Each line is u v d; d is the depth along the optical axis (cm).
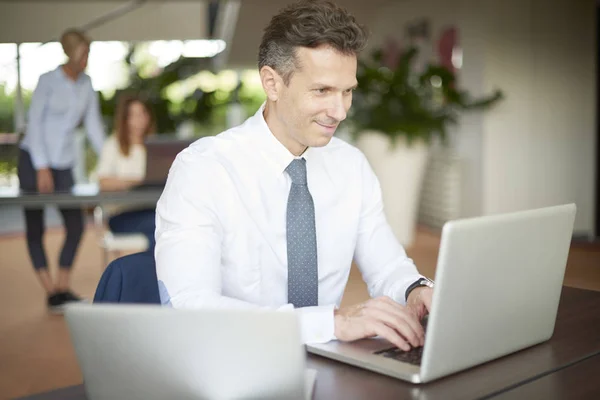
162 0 769
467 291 103
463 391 101
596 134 624
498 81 605
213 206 148
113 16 757
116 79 857
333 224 163
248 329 85
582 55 619
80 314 90
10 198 358
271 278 157
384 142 588
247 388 88
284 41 134
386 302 124
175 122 867
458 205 648
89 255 574
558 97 620
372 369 109
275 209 155
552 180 626
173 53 882
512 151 617
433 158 676
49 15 718
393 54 757
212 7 862
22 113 705
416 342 118
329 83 132
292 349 85
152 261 149
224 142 154
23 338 353
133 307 88
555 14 612
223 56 874
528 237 111
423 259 541
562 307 147
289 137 152
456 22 637
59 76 400
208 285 137
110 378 92
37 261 412
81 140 719
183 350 88
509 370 110
